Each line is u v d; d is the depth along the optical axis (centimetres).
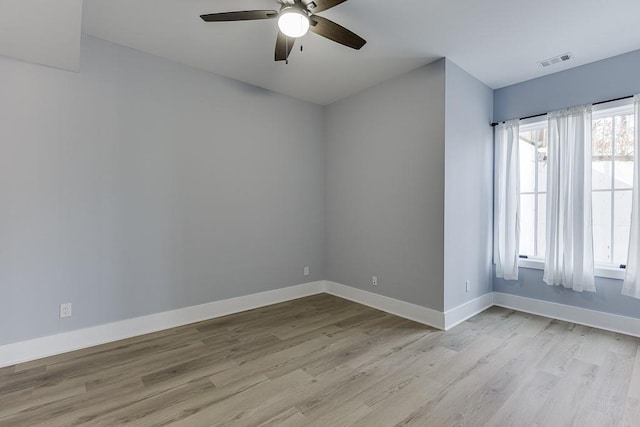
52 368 233
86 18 246
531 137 376
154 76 305
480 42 280
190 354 258
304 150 431
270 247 396
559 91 336
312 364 241
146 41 281
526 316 346
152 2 226
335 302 403
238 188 366
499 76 350
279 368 235
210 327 317
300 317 346
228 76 354
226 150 356
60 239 259
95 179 275
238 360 247
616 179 314
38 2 178
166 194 314
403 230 347
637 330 287
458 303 329
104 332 279
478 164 360
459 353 258
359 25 255
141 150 299
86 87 270
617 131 313
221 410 186
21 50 230
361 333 301
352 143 409
